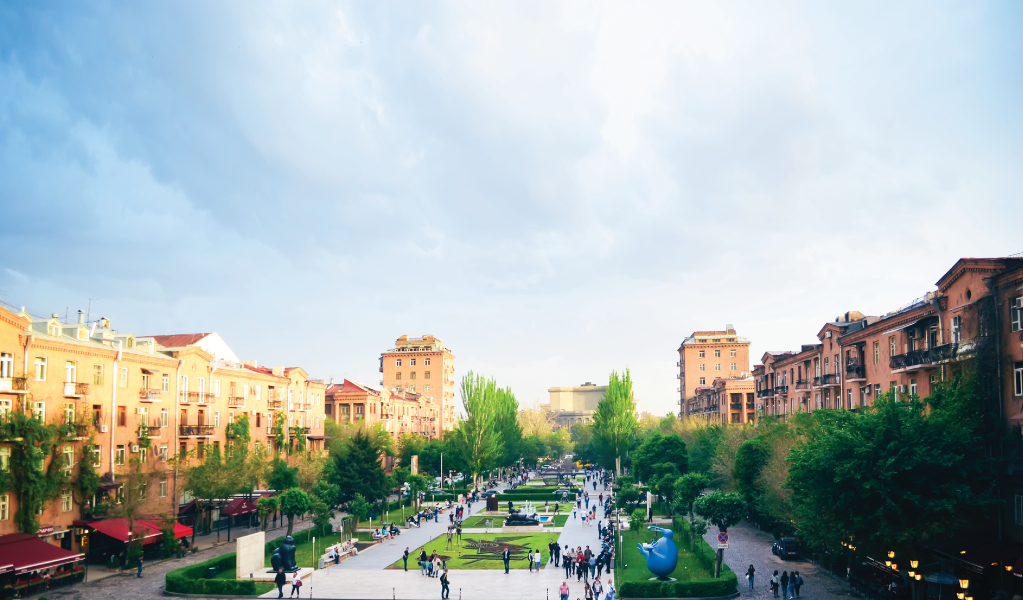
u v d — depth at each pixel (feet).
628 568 194.80
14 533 173.27
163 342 311.88
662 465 311.27
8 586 158.81
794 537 204.95
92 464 199.11
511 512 290.35
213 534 250.78
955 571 144.87
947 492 131.13
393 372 631.15
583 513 307.37
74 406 197.57
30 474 175.73
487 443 416.26
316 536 241.96
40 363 188.14
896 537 132.36
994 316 143.64
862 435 139.54
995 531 141.38
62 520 190.49
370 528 264.72
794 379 299.58
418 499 331.77
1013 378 139.23
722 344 621.72
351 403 434.71
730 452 272.72
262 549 187.11
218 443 269.64
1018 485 135.13
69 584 175.63
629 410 450.30
